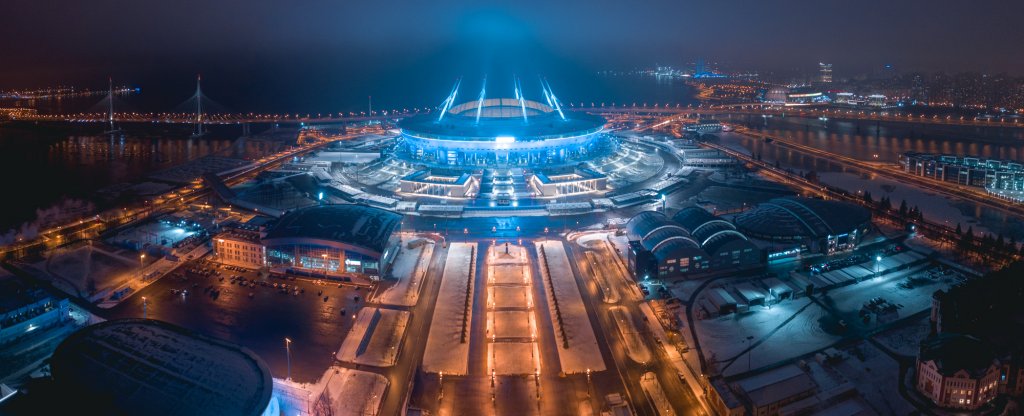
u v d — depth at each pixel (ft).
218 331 583.17
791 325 591.78
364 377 514.68
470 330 594.24
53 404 437.58
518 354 547.90
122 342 496.23
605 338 576.61
